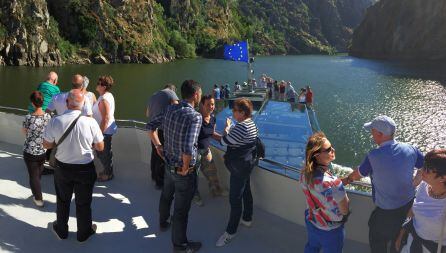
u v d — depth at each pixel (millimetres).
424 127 28688
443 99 40344
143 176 5848
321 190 3035
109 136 5535
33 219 4535
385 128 3227
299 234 4316
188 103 3768
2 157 6449
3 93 43781
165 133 3799
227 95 20859
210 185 5199
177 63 91000
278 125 9922
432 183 2574
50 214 4680
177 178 3768
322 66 88938
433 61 100375
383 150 3246
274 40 183625
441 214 2582
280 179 4555
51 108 5363
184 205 3846
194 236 4293
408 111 34156
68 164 3855
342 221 3141
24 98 41562
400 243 3051
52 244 4062
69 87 49906
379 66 87250
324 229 3148
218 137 4668
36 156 4703
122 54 88812
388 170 3203
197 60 102938
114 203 4977
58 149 3842
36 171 4758
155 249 4035
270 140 9109
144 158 6379
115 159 6441
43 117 4738
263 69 79438
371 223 3467
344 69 79875
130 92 46812
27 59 70875
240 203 4121
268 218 4621
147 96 44250
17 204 4844
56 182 3982
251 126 4043
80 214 4039
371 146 23672
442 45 101000
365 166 3393
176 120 3689
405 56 109562
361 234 4027
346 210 3094
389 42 116688
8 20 69000
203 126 4543
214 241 4199
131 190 5371
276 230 4387
